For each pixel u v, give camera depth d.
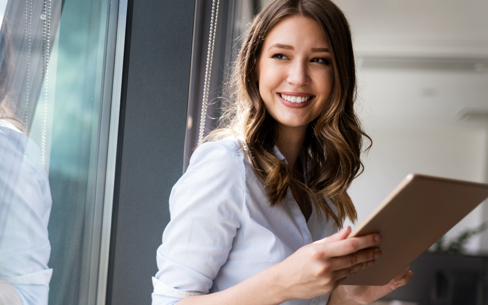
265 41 0.98
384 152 9.92
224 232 0.85
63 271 1.07
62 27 1.01
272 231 0.92
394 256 0.78
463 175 9.62
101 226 1.28
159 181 1.52
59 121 1.03
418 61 6.38
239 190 0.88
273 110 0.98
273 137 1.04
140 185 1.52
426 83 7.13
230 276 0.90
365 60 6.48
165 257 0.86
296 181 1.07
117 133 1.32
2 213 0.83
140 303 1.51
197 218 0.84
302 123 0.98
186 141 1.52
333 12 0.97
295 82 0.94
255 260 0.89
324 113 1.02
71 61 1.06
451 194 0.66
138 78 1.52
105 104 1.26
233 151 0.92
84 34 1.12
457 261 5.04
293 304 0.97
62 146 1.05
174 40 1.53
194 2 1.53
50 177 1.00
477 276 4.97
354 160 1.09
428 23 5.08
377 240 0.64
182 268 0.83
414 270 5.11
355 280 0.81
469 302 4.92
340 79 0.99
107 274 1.31
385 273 0.84
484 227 7.32
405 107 8.23
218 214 0.85
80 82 1.11
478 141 9.58
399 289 5.07
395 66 6.61
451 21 4.98
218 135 1.06
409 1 4.47
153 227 1.51
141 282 1.51
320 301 1.04
